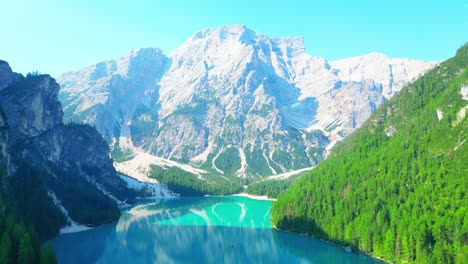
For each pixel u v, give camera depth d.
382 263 166.38
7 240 134.38
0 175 197.25
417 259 152.00
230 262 179.75
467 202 162.25
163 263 178.12
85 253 193.38
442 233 153.12
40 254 139.12
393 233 167.88
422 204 176.38
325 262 173.38
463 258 140.50
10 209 169.00
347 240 191.88
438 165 196.00
